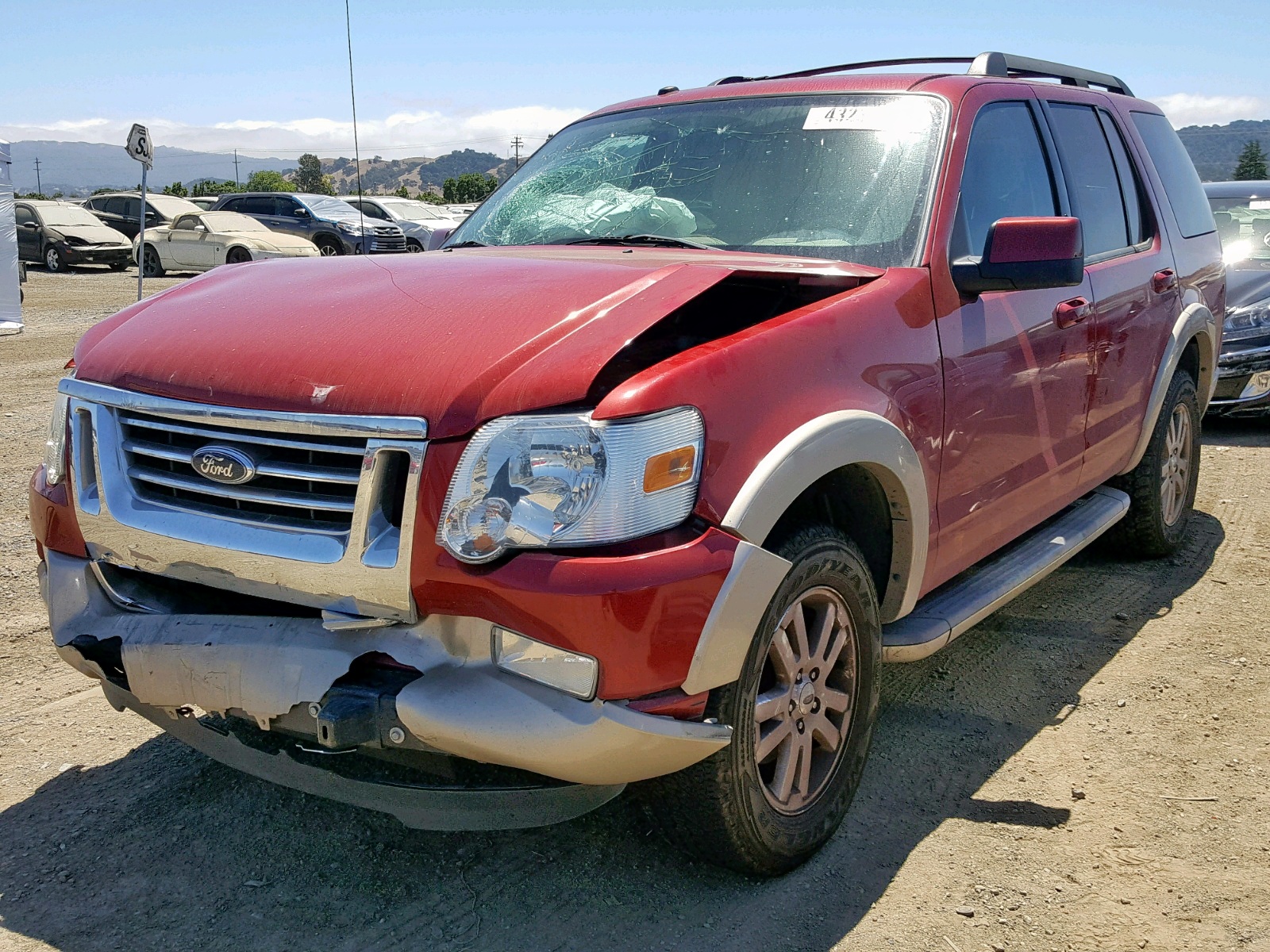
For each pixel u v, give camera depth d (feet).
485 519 7.14
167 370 8.34
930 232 10.36
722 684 7.57
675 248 10.87
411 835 9.42
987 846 9.37
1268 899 8.64
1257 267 27.66
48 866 8.89
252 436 7.84
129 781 10.25
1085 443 13.25
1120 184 14.87
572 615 6.98
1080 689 12.59
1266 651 13.58
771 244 10.73
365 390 7.54
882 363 9.27
